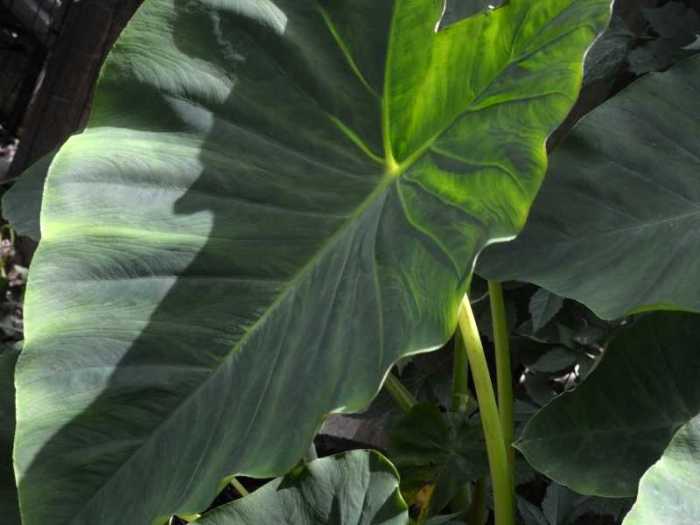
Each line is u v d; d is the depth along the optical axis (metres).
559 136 2.17
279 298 1.10
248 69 1.14
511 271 1.22
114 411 1.04
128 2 3.42
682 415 1.23
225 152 1.14
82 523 1.00
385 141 1.12
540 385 2.02
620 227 1.24
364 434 2.35
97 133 1.11
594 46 1.87
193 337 1.08
